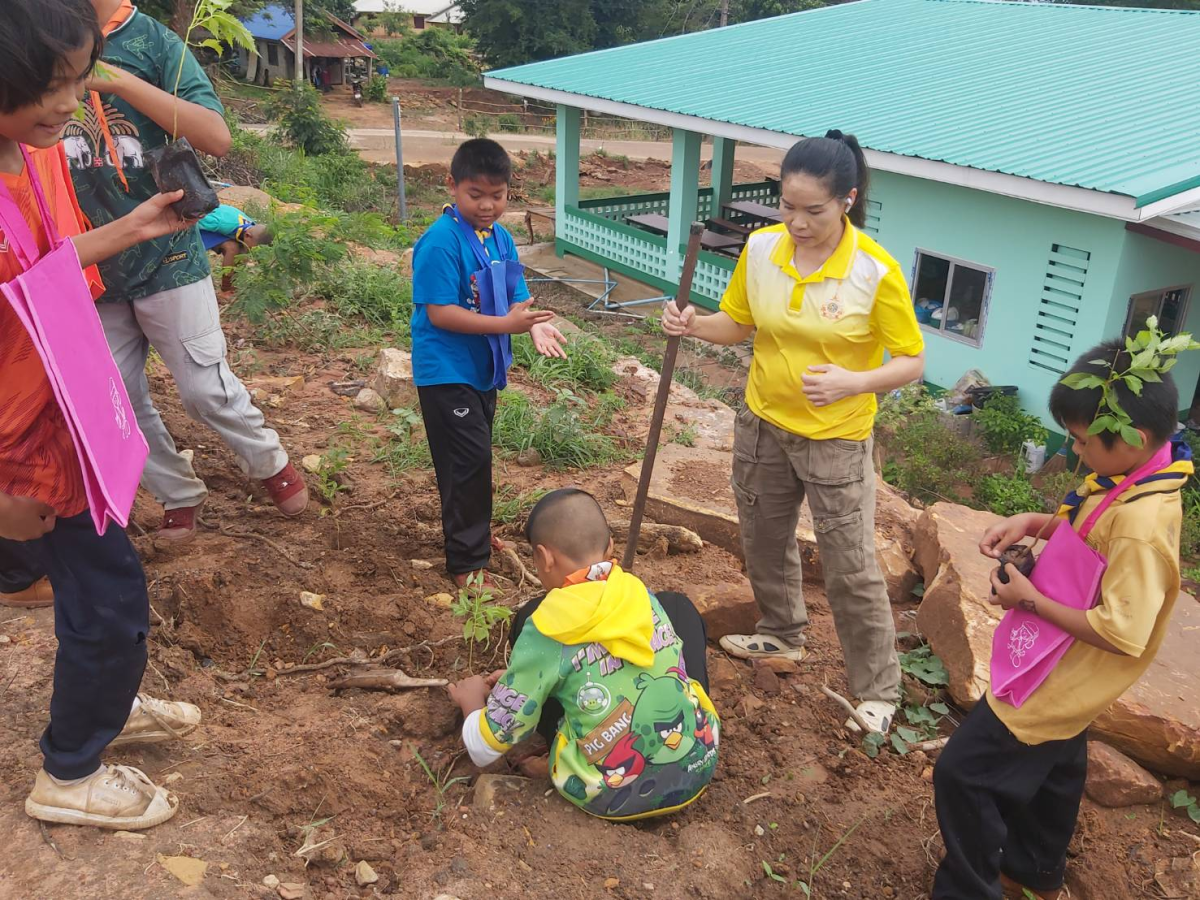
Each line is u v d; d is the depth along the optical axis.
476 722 2.84
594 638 2.72
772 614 3.85
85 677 2.31
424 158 34.03
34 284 1.94
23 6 1.76
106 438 2.19
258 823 2.68
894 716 3.67
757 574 3.76
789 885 2.82
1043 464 12.74
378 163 31.80
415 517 4.54
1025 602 2.53
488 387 3.85
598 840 2.79
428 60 50.75
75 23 1.84
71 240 2.22
